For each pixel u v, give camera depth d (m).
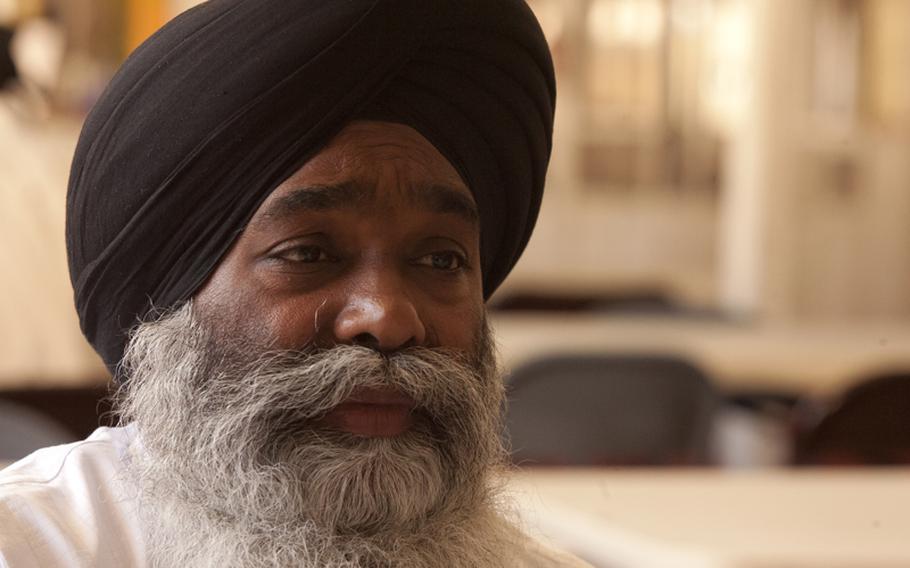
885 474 3.41
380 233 1.67
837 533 2.63
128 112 1.70
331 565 1.63
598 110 11.44
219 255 1.68
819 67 11.05
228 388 1.67
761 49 8.80
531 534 2.24
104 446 1.80
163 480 1.72
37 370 4.05
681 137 11.51
